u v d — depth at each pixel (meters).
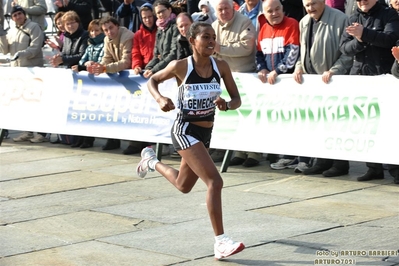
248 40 18.45
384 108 16.14
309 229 12.80
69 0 25.09
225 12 18.39
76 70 21.61
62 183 17.39
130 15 24.27
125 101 20.53
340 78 16.77
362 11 16.45
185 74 11.59
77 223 13.67
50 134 25.17
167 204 15.03
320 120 17.03
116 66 20.66
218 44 18.45
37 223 13.74
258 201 15.12
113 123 20.70
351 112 16.58
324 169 17.80
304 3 17.28
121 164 19.77
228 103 11.77
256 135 17.94
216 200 11.25
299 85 17.38
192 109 11.56
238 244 11.00
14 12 23.55
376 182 16.80
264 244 11.97
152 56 20.36
